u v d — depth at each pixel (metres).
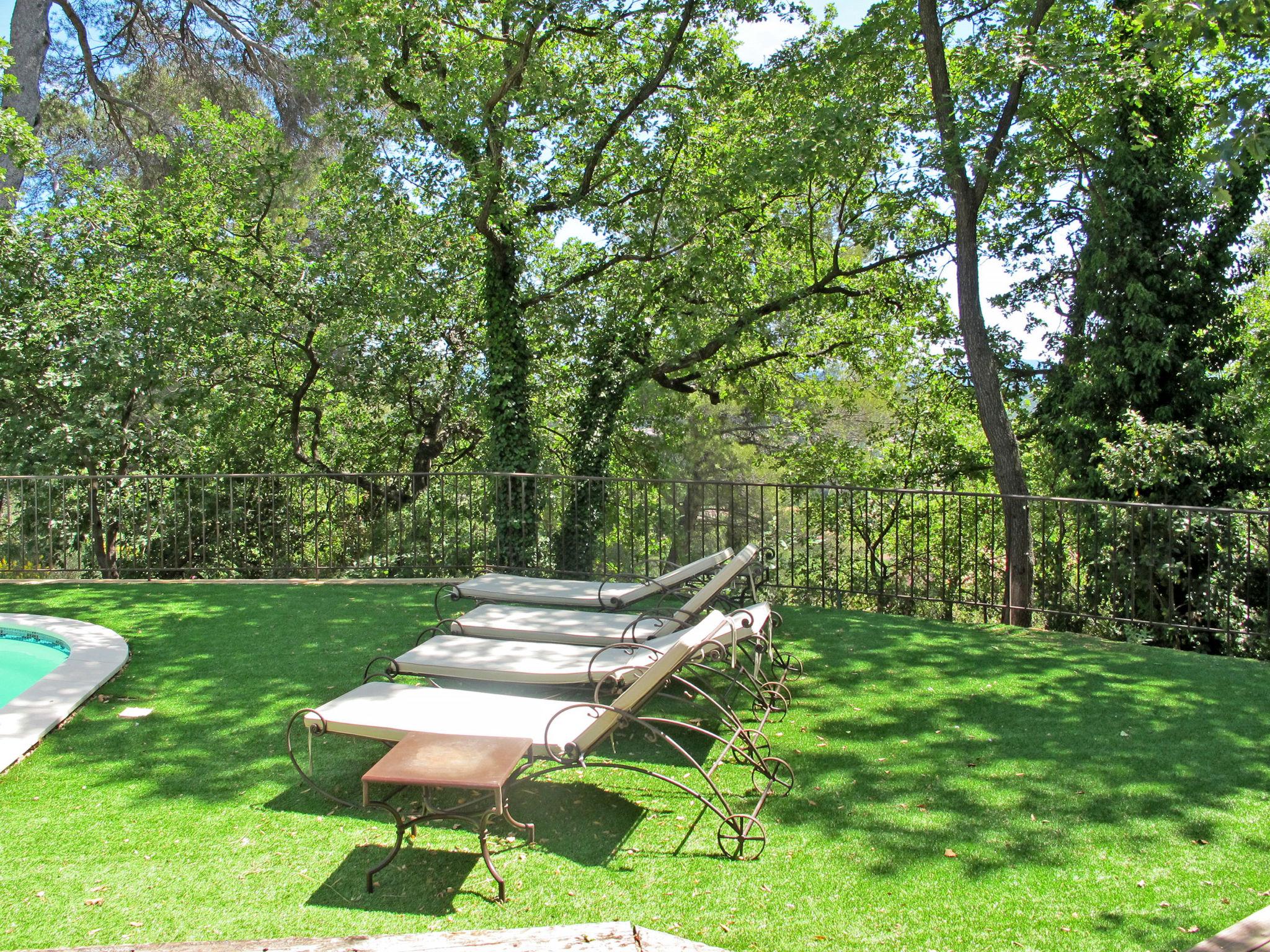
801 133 11.12
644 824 3.73
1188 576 7.19
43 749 4.46
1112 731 4.85
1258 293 17.12
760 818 3.79
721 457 21.64
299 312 15.02
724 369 16.22
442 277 14.00
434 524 11.59
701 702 5.31
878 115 10.89
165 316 13.41
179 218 14.70
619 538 9.84
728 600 6.60
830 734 4.80
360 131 12.80
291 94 20.73
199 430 14.92
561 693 5.01
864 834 3.65
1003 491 9.76
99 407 12.23
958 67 11.82
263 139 14.93
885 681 5.76
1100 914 3.05
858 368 17.61
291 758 4.08
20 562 10.15
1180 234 12.27
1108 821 3.77
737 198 13.56
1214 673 5.93
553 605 6.73
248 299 14.78
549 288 15.88
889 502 15.59
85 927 2.91
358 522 10.90
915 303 15.54
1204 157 5.85
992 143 10.21
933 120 11.14
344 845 3.50
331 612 7.45
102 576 9.71
